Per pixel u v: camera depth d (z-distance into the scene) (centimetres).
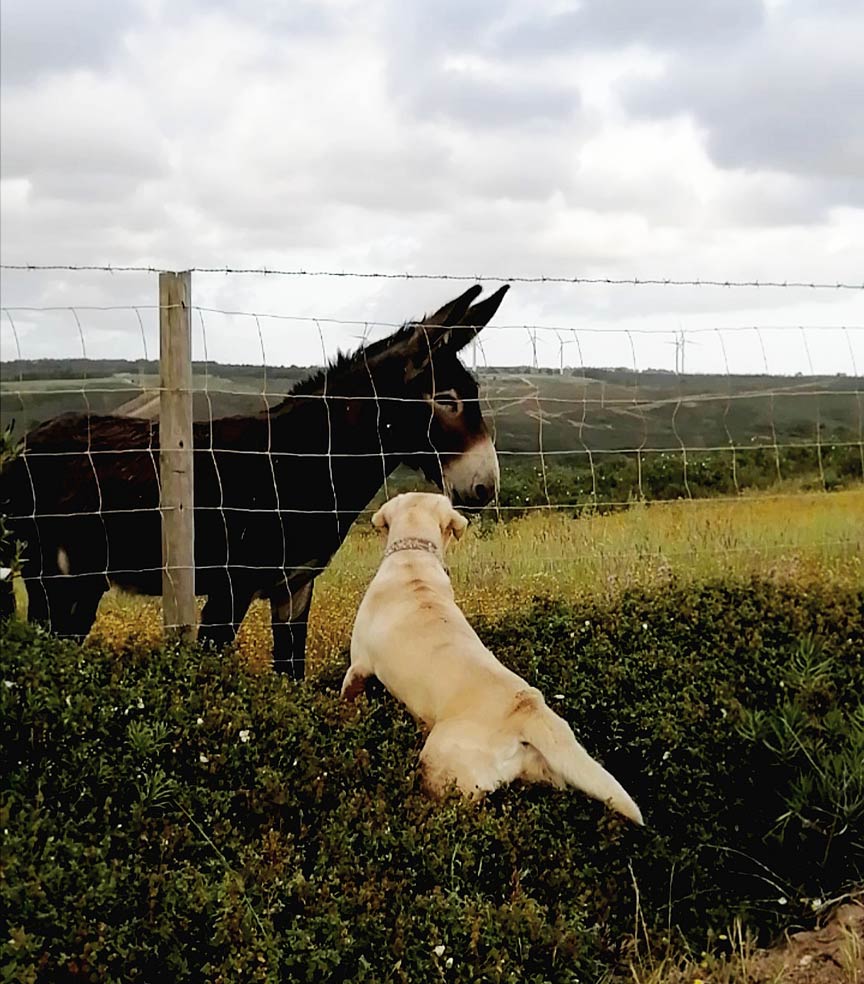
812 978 297
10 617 378
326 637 451
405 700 372
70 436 424
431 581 390
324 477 438
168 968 279
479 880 315
